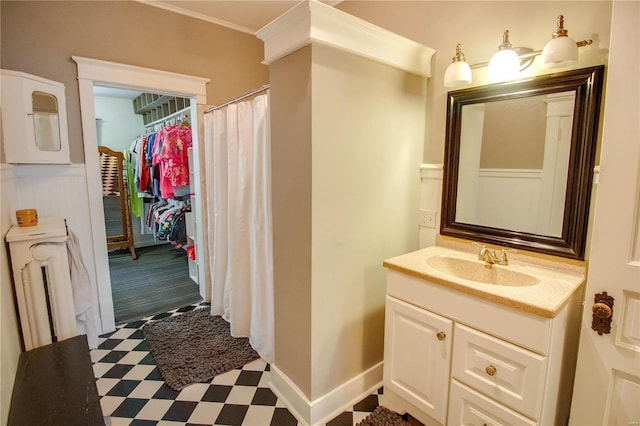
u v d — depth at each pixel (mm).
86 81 2322
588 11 1386
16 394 1282
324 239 1593
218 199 2607
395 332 1648
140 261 4426
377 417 1681
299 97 1518
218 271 2721
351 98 1599
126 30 2449
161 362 2162
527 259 1618
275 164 1730
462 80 1598
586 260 1448
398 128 1859
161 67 2623
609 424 1232
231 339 2449
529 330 1180
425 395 1544
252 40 3076
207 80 2842
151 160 4199
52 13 2174
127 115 5129
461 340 1378
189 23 2727
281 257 1767
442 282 1410
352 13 2412
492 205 1745
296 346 1725
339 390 1759
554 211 1525
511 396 1244
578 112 1409
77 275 2096
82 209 2420
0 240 1555
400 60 1768
